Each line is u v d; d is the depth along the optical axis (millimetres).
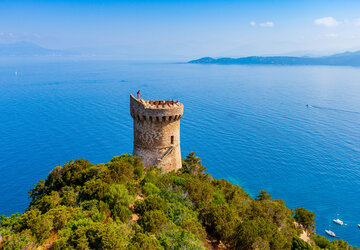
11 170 147375
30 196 53125
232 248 35406
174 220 35219
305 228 69188
